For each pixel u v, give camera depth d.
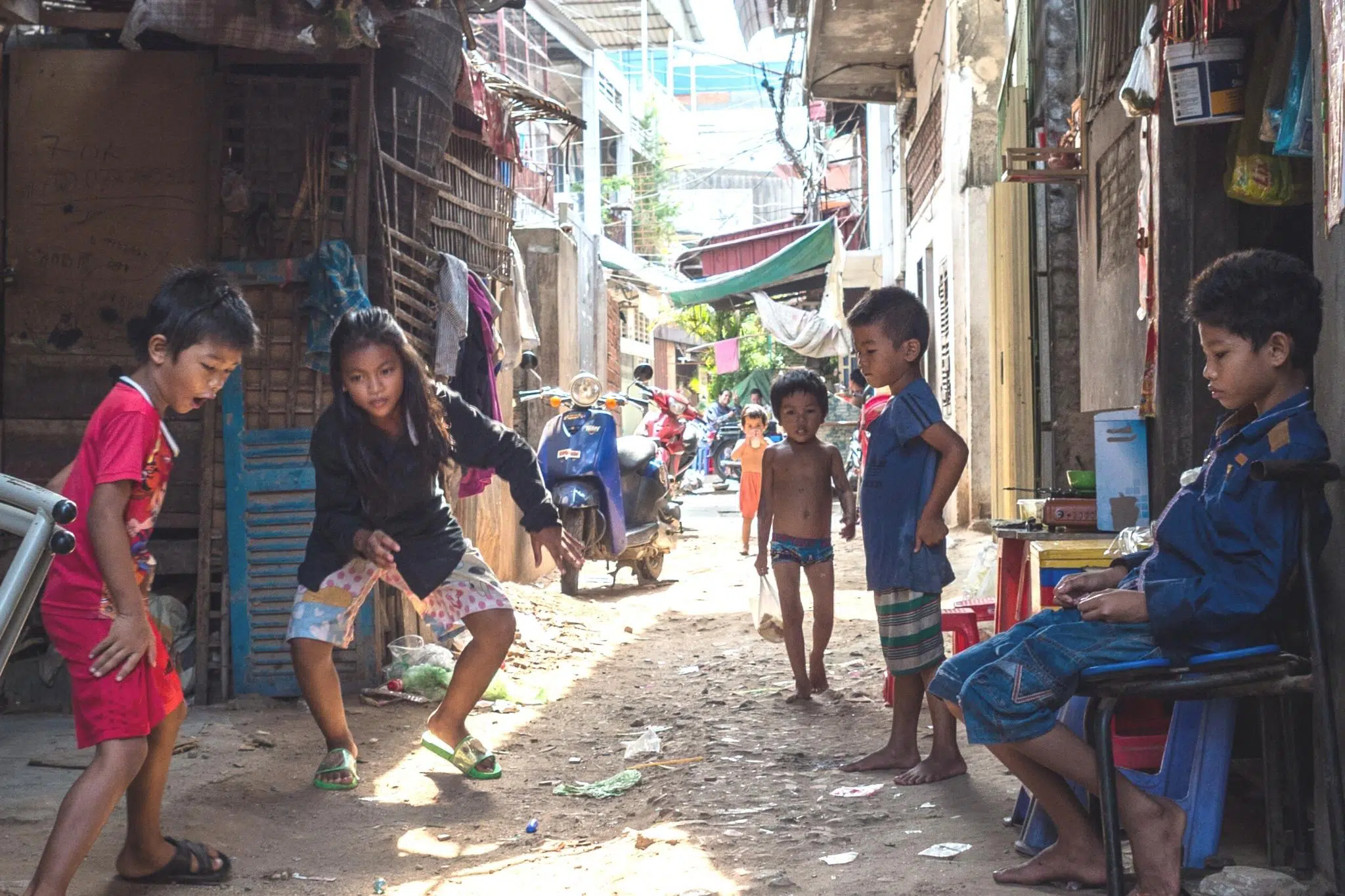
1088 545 4.04
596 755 5.02
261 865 3.62
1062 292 7.69
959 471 4.20
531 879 3.45
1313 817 3.07
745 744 4.98
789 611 5.79
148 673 3.05
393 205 6.32
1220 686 2.75
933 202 13.94
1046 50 7.39
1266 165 4.06
